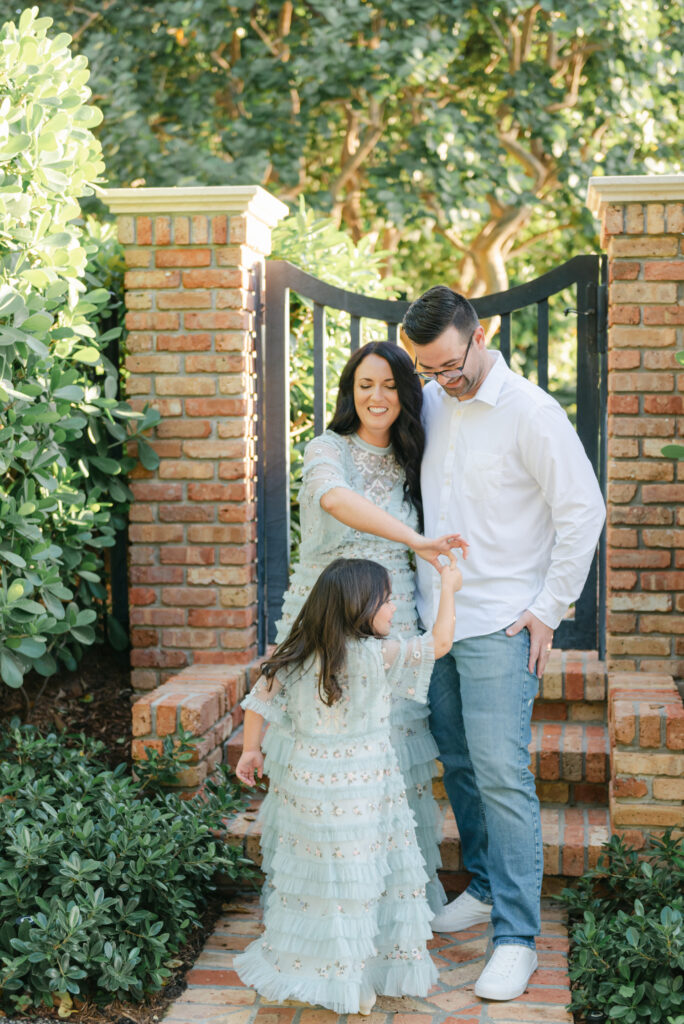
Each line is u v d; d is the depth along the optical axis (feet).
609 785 12.76
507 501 10.36
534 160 28.07
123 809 11.27
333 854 9.59
